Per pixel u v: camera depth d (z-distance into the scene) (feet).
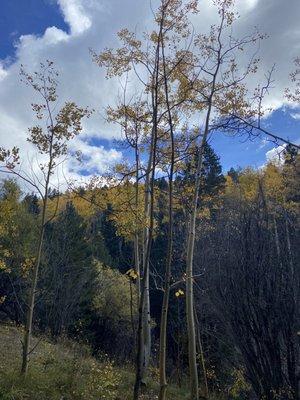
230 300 34.45
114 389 36.24
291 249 34.73
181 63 30.83
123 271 108.88
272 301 32.94
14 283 57.57
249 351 33.88
